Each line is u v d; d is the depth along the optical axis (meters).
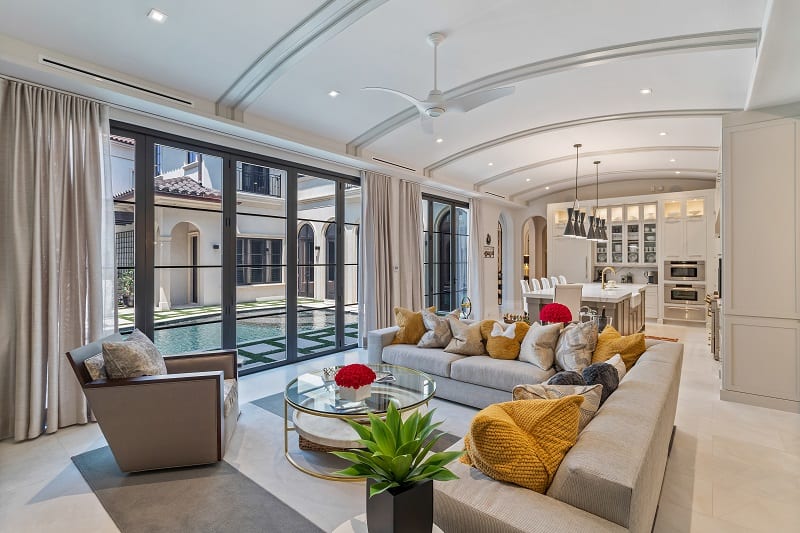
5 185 3.00
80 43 3.04
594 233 7.36
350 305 6.87
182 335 4.97
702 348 5.98
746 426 3.21
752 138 3.65
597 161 7.46
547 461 1.40
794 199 3.50
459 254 8.76
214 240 4.84
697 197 8.08
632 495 1.17
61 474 2.49
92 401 2.33
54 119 3.20
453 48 3.52
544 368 3.25
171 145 4.09
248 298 4.90
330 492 2.30
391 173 6.23
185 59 3.40
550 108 4.93
